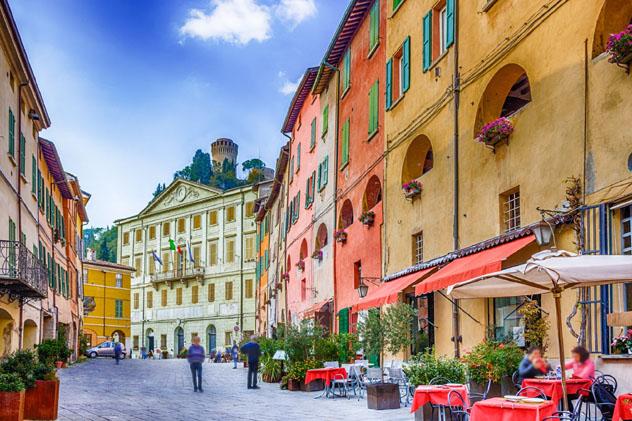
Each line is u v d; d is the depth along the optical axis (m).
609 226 11.28
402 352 19.27
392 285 18.94
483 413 8.16
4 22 19.58
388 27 22.52
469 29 16.75
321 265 30.44
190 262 71.38
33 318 27.88
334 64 29.42
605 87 11.56
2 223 20.55
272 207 49.59
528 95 17.31
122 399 17.98
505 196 14.99
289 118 39.09
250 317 64.50
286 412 14.30
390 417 12.88
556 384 9.91
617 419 7.90
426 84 19.16
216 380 26.47
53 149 30.00
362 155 24.89
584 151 11.99
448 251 17.22
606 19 11.96
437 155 18.20
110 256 116.88
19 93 23.28
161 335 73.25
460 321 16.42
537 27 13.79
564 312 12.33
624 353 10.76
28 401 12.41
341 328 25.81
